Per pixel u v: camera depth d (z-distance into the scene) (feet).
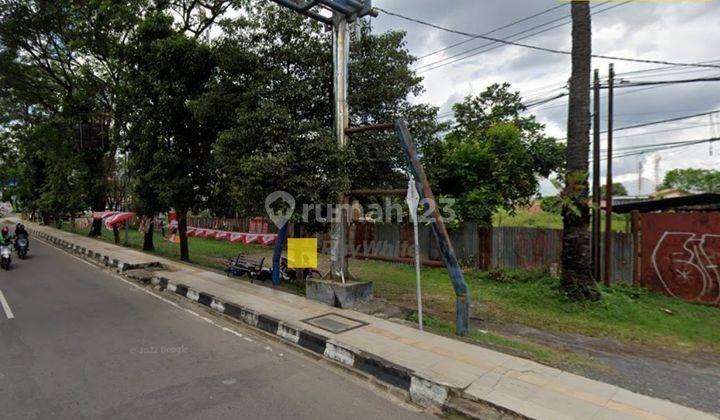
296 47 29.78
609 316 25.00
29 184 117.91
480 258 41.34
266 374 15.15
